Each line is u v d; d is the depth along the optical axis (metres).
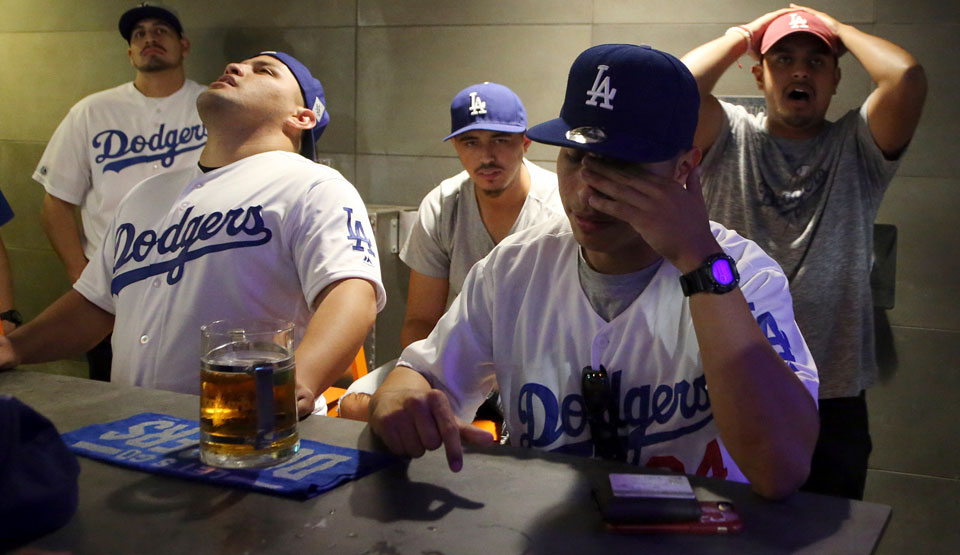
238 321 0.94
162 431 0.99
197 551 0.68
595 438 1.12
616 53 1.03
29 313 3.74
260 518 0.75
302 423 1.04
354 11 3.10
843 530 0.75
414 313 2.60
